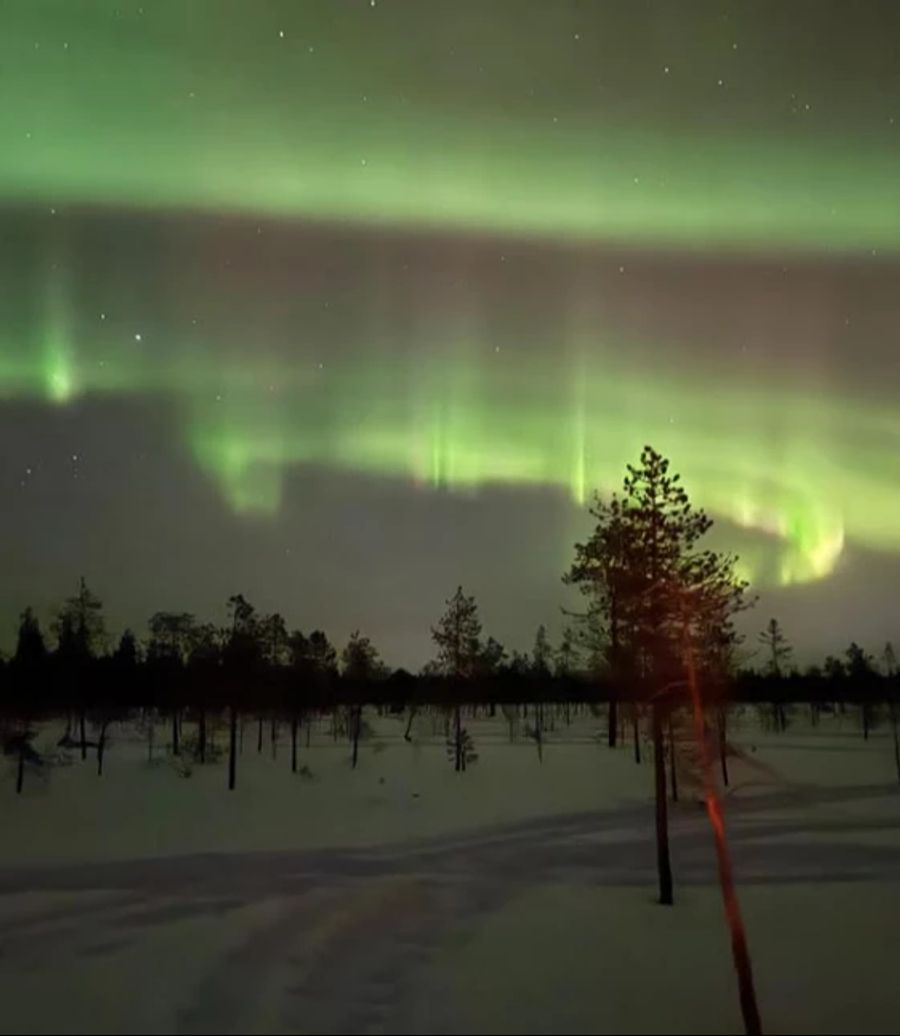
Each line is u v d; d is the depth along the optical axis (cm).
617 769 4841
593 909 2152
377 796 4112
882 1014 1427
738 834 3272
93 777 4431
